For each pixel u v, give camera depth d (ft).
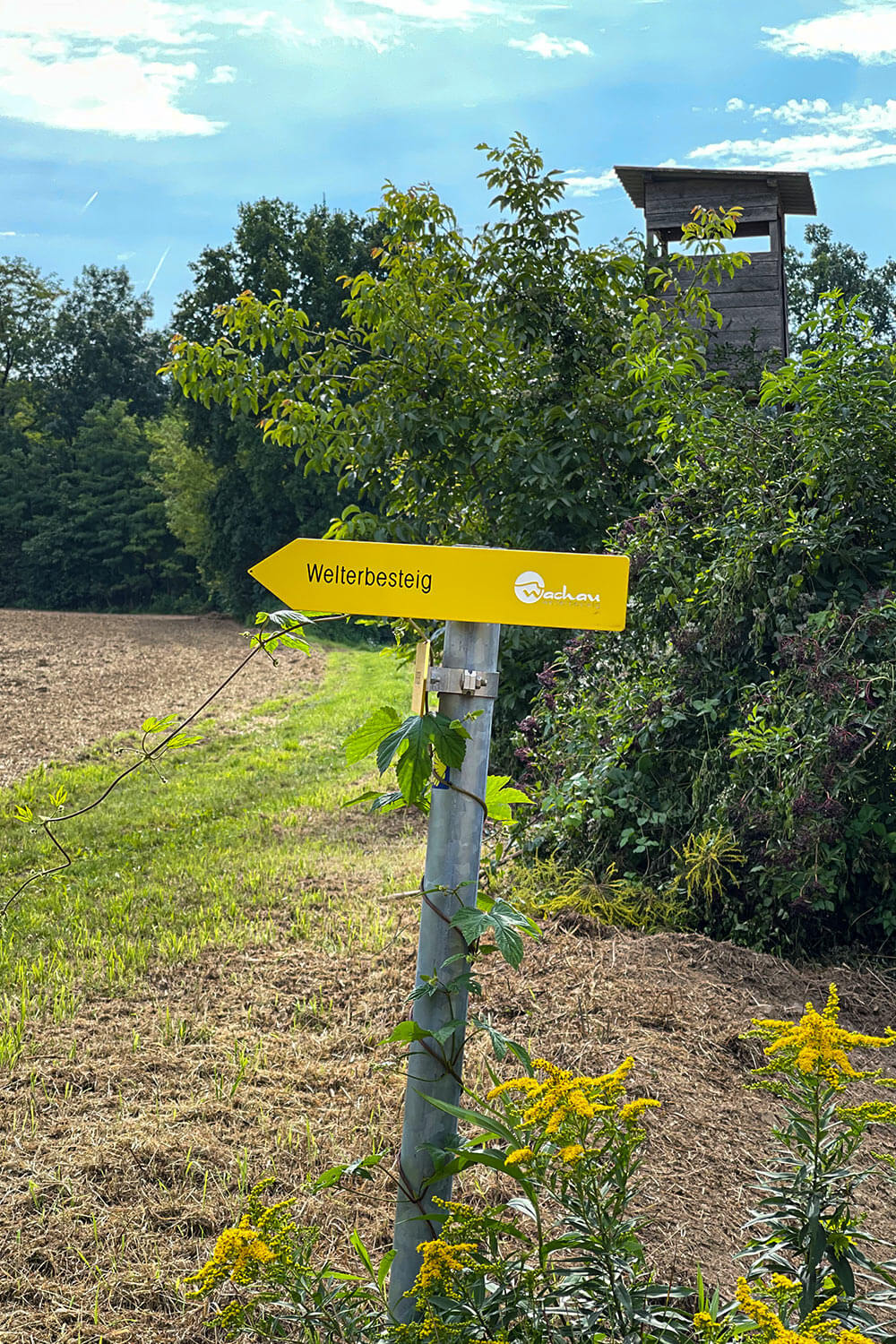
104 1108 13.46
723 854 18.76
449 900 7.34
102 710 65.57
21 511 194.70
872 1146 12.28
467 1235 6.48
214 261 145.48
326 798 36.37
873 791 17.98
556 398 28.12
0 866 28.40
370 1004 16.62
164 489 176.14
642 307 28.43
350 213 148.05
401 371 28.48
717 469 21.72
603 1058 13.83
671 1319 6.62
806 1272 6.22
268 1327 6.95
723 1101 13.02
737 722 20.39
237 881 25.02
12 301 220.02
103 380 228.02
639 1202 10.65
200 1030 15.81
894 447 19.42
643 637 22.53
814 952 18.65
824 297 20.25
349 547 7.55
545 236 28.25
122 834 32.27
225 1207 11.16
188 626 139.44
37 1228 10.86
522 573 7.31
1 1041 15.53
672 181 45.55
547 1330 6.38
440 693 7.47
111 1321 9.51
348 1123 12.87
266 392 28.68
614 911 19.16
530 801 7.82
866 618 18.31
